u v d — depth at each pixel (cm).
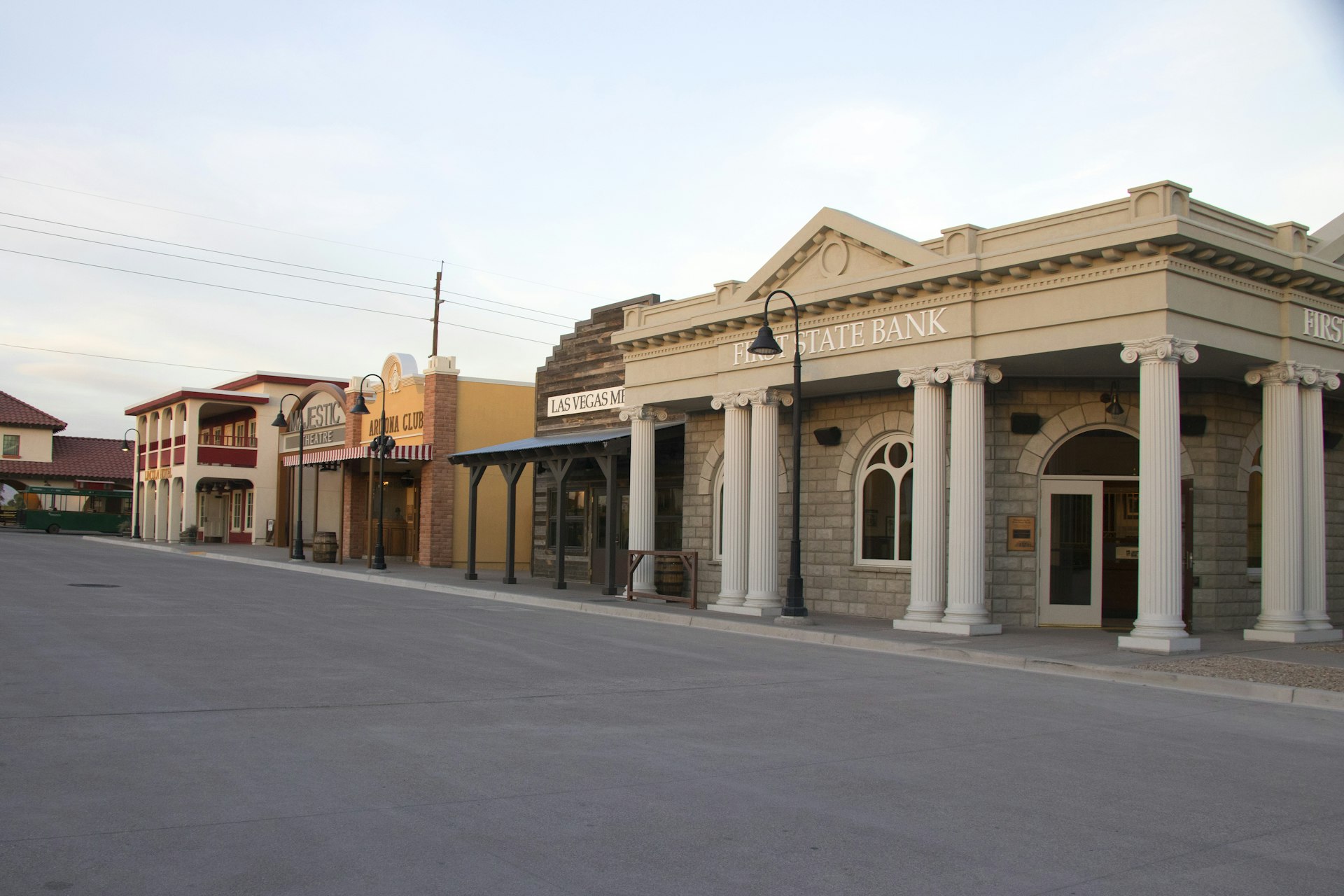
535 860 543
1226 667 1331
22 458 7362
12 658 1145
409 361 3722
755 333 2067
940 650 1526
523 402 3678
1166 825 653
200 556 3988
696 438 2417
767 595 2028
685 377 2231
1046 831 630
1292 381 1647
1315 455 1686
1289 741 940
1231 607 1781
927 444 1769
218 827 579
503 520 3638
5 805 607
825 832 611
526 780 705
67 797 627
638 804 655
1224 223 1595
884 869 550
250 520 5131
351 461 3900
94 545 4531
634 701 1028
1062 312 1595
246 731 823
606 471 2416
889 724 953
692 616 1967
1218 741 930
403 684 1076
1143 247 1485
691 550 2398
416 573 3117
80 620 1521
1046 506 1847
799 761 793
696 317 2156
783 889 514
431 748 788
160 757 731
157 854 531
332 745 787
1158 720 1028
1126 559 1834
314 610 1822
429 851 550
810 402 2142
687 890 508
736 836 598
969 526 1695
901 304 1797
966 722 977
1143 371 1507
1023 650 1492
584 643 1513
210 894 479
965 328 1702
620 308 2856
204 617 1620
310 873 511
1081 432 1844
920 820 644
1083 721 1005
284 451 4759
